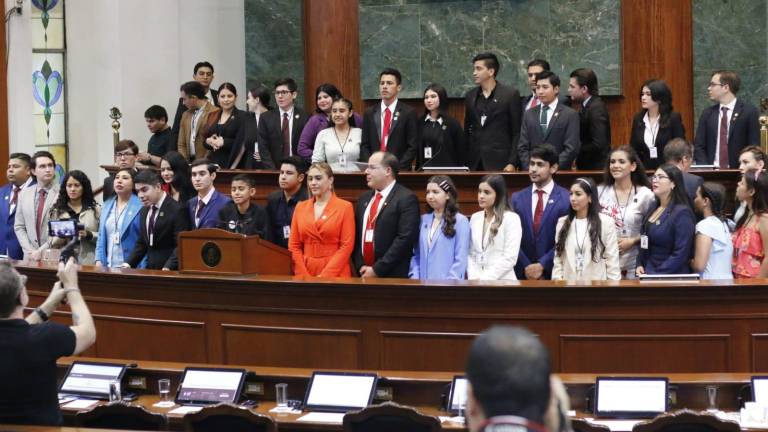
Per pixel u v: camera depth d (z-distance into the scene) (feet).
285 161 30.04
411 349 24.36
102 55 46.65
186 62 47.52
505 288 23.70
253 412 18.42
